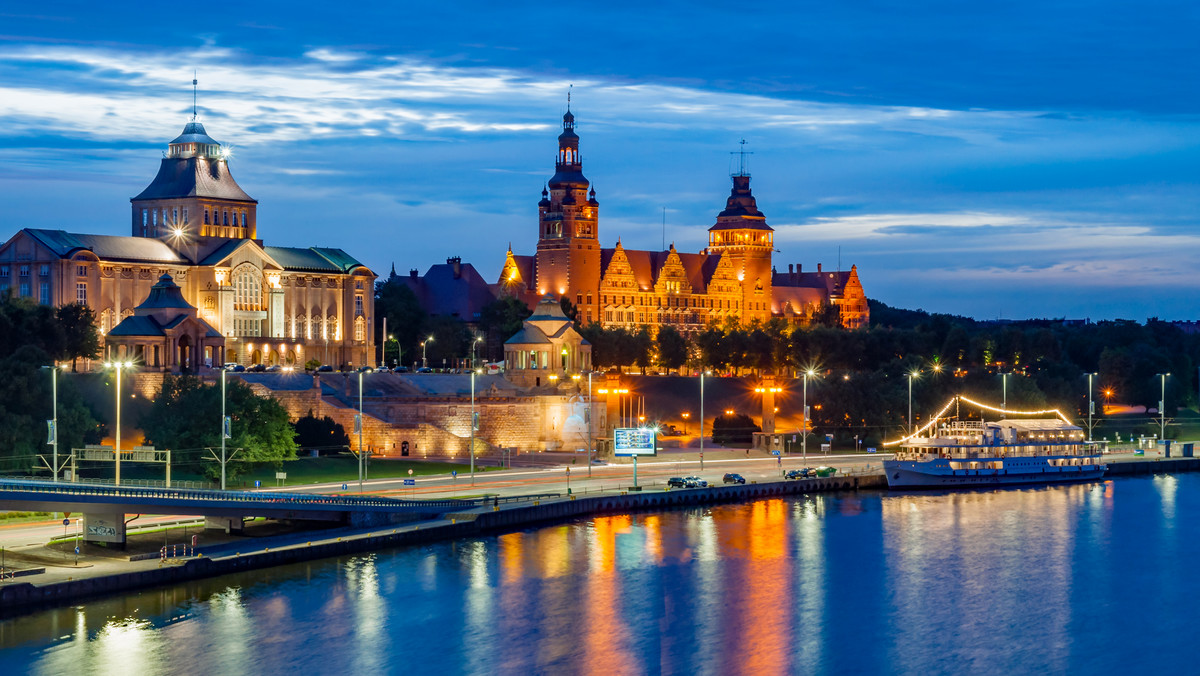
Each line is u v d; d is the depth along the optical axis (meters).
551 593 166.88
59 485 160.75
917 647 150.88
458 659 142.88
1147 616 163.25
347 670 138.88
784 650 148.88
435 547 187.62
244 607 156.00
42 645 141.62
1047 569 185.50
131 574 158.50
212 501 173.12
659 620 158.00
